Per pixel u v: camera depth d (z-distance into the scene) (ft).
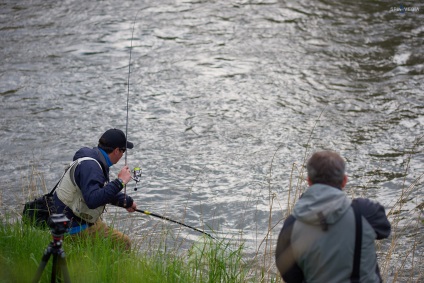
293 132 61.67
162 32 87.45
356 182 51.88
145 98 69.41
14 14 94.27
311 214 21.12
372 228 21.42
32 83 72.69
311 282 21.59
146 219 45.03
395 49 81.76
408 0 99.14
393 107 66.74
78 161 32.50
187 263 34.19
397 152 57.36
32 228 33.37
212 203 48.62
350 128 62.23
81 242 32.91
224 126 63.16
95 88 71.61
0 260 30.60
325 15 93.25
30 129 62.18
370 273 21.29
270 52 81.41
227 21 91.45
